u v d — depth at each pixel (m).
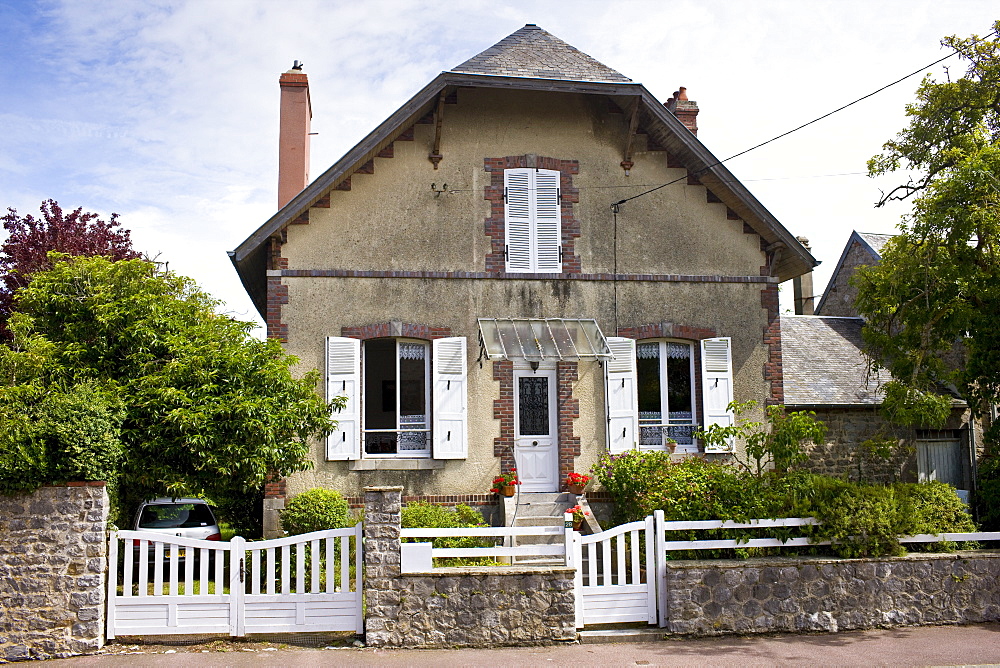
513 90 15.59
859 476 17.39
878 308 14.49
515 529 10.73
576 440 15.16
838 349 20.23
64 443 9.90
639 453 14.05
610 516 14.88
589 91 14.95
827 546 11.66
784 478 12.34
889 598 11.27
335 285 14.75
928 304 12.91
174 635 10.32
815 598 11.05
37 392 10.38
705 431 15.23
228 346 12.38
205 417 11.23
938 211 12.62
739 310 15.99
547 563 13.11
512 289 15.31
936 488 12.93
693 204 16.09
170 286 13.66
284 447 12.08
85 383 11.00
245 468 11.53
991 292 13.28
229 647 9.99
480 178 15.51
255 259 15.00
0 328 18.80
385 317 14.83
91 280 12.85
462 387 14.80
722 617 10.78
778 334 16.03
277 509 14.00
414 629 10.15
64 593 9.84
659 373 15.82
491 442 14.86
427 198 15.27
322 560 13.09
